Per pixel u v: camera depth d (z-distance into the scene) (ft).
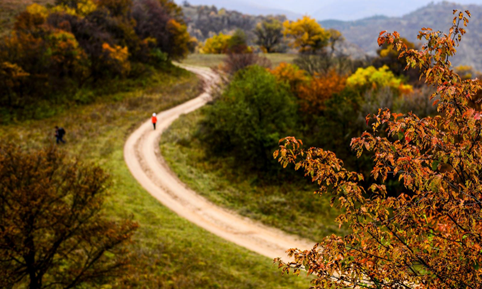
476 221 11.84
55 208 41.19
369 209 13.28
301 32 346.33
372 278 13.26
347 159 102.06
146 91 198.39
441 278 12.25
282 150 13.52
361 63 197.16
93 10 219.61
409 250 12.69
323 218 84.48
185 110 168.76
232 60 174.50
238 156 117.80
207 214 84.23
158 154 115.44
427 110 83.30
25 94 146.51
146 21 258.98
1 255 36.94
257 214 85.40
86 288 50.47
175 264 60.70
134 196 86.12
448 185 11.67
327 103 110.73
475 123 11.03
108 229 44.14
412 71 179.11
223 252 66.39
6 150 40.29
